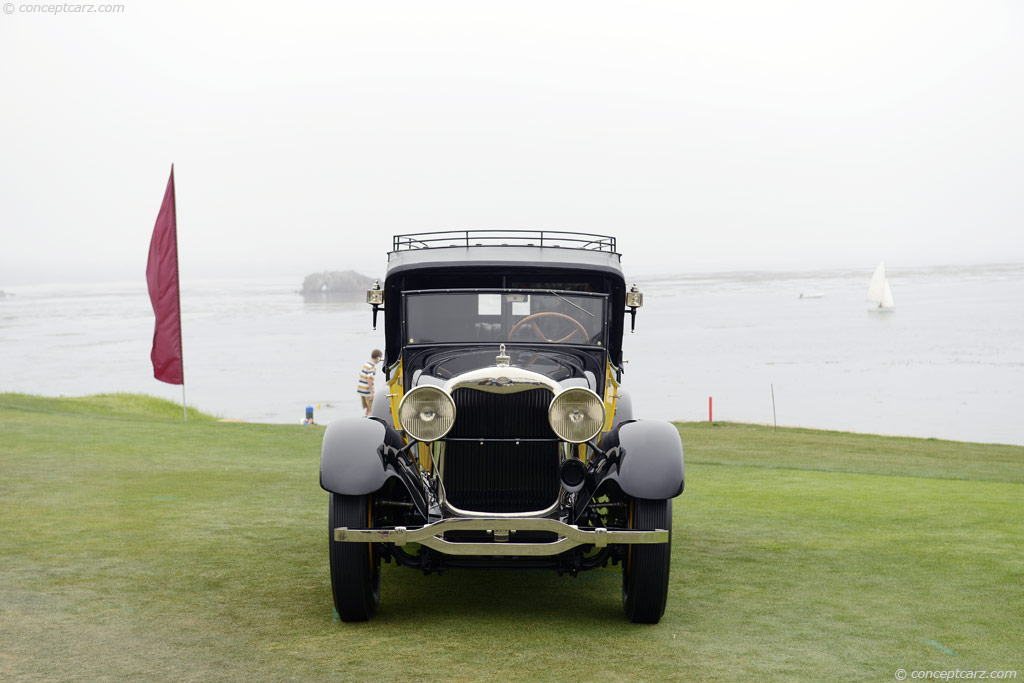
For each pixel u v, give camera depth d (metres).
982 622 5.25
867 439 22.48
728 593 5.91
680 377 58.41
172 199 20.25
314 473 11.00
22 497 8.82
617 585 6.20
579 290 6.37
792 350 77.62
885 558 6.93
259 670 4.30
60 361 74.31
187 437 14.97
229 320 136.50
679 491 5.03
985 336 87.81
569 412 5.05
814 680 4.27
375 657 4.52
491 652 4.64
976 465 16.72
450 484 5.20
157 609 5.27
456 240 7.01
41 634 4.77
